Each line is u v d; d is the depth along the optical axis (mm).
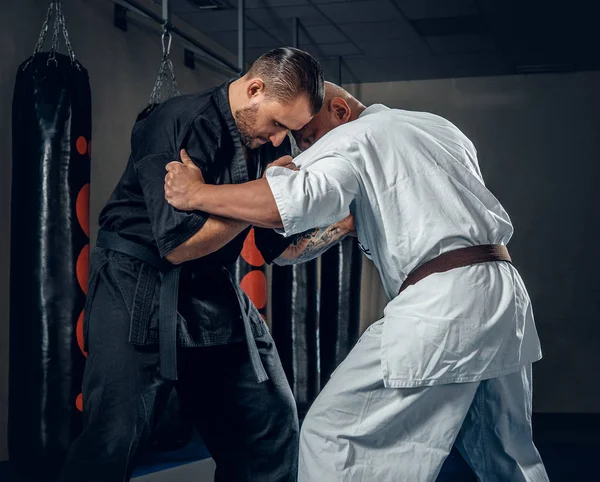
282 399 2271
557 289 7578
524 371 2064
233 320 2148
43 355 3438
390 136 1941
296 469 2293
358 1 5656
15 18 4160
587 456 4848
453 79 7793
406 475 1877
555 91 7656
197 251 1928
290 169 1913
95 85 4879
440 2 5668
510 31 6340
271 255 2354
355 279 5602
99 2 4926
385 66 7359
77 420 3494
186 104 2055
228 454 2271
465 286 1876
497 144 7715
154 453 4055
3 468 3711
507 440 2039
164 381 2068
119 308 2021
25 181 3506
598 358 7465
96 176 4891
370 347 1925
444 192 1922
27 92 3521
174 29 4273
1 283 4059
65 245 3488
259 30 6344
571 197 7598
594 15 5945
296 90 1977
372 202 1934
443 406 1896
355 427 1893
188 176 1889
